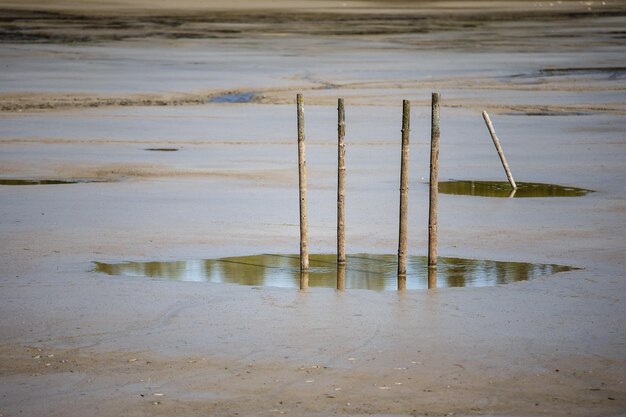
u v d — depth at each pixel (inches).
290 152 2802.7
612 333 1175.6
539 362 1066.7
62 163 2591.0
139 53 6171.3
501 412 924.6
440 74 5054.1
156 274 1471.5
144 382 1008.9
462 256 1592.0
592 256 1587.1
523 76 4968.0
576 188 2256.4
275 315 1251.2
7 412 930.7
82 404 949.2
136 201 2069.4
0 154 2738.7
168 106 3882.9
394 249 1646.2
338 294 1357.0
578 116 3580.2
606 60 5787.4
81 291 1369.3
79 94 4163.4
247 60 5772.6
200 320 1229.7
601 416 916.6
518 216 1920.5
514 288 1386.6
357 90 4384.8
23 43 6786.4
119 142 2984.7
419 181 2354.8
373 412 924.0
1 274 1460.4
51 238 1708.9
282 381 1008.2
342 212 1505.9
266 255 1599.4
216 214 1934.1
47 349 1119.0
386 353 1096.8
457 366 1052.5
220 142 2997.0
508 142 2987.2
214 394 973.2
